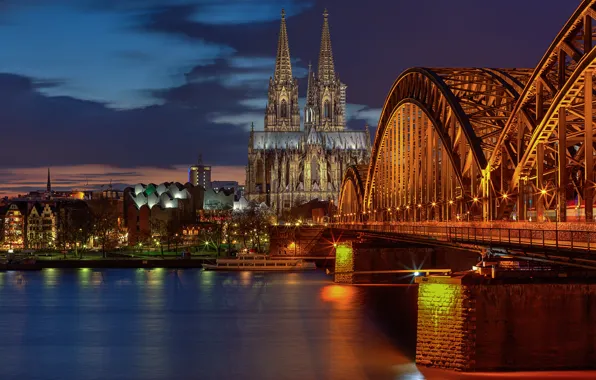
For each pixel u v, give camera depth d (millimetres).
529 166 74062
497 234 68688
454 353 66625
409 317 114562
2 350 93250
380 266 159000
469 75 96062
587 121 59156
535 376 64062
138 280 182625
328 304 130250
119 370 82250
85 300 142375
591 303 65500
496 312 66000
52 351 92688
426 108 105000
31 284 173625
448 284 66875
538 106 69312
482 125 94875
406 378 67688
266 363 83938
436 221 106250
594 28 61125
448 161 102562
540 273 66562
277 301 136000
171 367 83250
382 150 156125
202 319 116688
